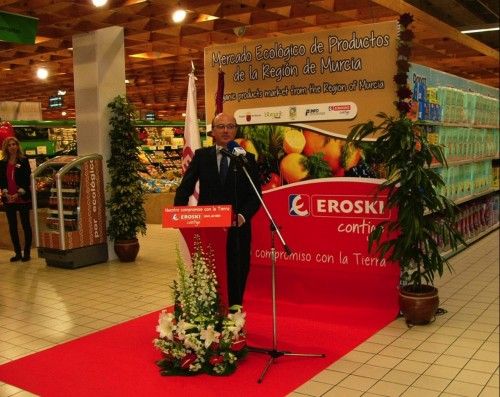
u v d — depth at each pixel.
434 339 4.22
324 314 4.90
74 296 5.66
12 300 5.54
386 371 3.62
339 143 4.97
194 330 3.60
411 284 4.74
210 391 3.34
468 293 5.54
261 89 5.29
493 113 8.55
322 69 4.99
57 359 3.90
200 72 12.34
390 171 4.43
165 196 11.35
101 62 7.30
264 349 3.92
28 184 7.44
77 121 7.56
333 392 3.31
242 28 6.73
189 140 5.20
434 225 4.46
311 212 5.14
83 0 6.18
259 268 5.43
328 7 6.29
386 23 4.69
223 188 3.98
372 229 4.89
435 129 6.12
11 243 8.47
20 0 6.31
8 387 3.45
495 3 9.20
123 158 7.24
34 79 13.12
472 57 9.49
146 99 18.88
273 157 5.28
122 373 3.64
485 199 9.03
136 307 5.23
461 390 3.32
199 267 3.72
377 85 4.78
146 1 6.29
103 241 7.34
